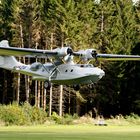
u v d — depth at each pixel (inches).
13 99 7229.3
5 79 7406.5
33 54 4097.0
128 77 6884.8
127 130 3732.8
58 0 6820.9
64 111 7495.1
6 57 4591.5
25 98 7554.1
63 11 6771.7
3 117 4918.8
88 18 7155.5
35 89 7106.3
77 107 7190.0
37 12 7135.8
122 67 6919.3
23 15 7091.5
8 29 7283.5
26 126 4741.6
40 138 2618.1
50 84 4180.6
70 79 4018.2
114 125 5137.8
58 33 6820.9
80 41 6850.4
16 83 7190.0
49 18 6929.1
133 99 6815.9
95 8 7509.8
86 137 2714.1
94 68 3932.1
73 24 6776.6
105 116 7116.1
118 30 7239.2
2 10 7327.8
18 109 5049.2
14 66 4525.1
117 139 2559.1
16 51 3996.1
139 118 5816.9
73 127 4461.1
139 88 6786.4
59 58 4067.4
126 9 7381.9
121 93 6988.2
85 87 7116.1
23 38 7244.1
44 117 5349.4
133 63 6835.6
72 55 4067.4
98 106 7214.6
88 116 6486.2
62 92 6929.1
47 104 7367.1
